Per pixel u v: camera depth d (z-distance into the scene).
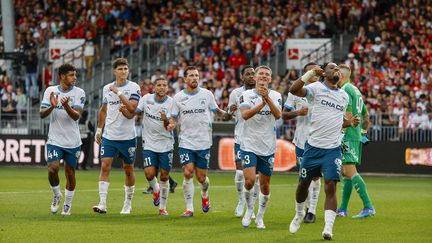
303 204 23.86
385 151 56.50
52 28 79.88
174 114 29.12
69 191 28.73
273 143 25.42
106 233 23.88
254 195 28.30
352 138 28.58
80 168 60.12
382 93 60.94
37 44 78.50
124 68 29.56
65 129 28.70
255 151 25.27
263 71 24.23
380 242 22.67
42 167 62.25
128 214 29.19
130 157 29.69
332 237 23.48
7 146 64.00
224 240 22.66
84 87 72.81
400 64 63.94
